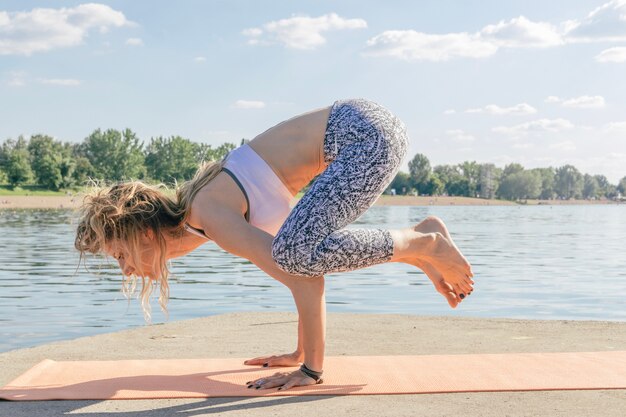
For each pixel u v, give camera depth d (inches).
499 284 401.4
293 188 115.4
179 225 112.6
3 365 137.2
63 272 461.1
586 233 1133.1
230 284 395.5
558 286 390.6
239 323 194.2
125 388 111.1
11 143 4249.5
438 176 6215.6
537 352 146.3
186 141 4411.9
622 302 320.8
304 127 113.5
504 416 95.3
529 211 3366.1
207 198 109.0
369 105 113.3
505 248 754.8
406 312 288.4
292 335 174.4
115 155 4197.8
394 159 108.8
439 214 2493.8
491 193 6289.4
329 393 107.2
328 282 418.0
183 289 369.7
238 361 135.3
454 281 115.9
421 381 114.4
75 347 157.1
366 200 106.6
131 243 110.2
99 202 109.5
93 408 100.4
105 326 245.3
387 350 150.7
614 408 98.9
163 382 115.6
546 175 7367.1
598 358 131.7
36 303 308.2
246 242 105.7
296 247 102.3
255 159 111.8
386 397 105.8
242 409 99.3
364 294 352.8
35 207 2699.3
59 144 4232.3
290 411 98.1
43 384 114.8
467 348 152.6
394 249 107.3
